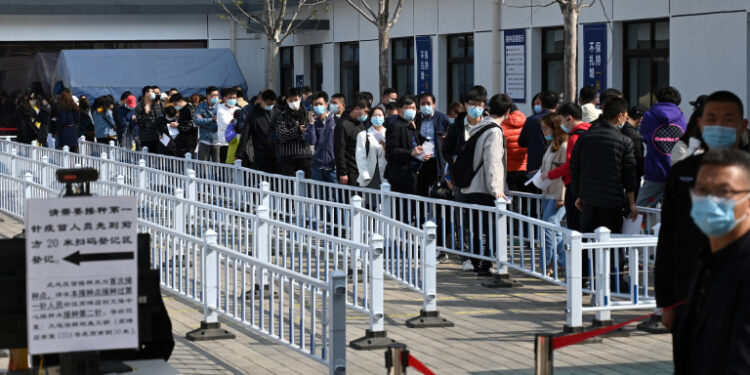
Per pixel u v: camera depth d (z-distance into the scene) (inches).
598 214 379.2
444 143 476.4
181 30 1337.4
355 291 352.5
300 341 306.0
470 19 911.0
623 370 301.4
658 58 723.4
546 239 437.1
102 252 189.5
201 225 441.4
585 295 406.6
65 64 1151.6
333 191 564.1
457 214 474.9
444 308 396.2
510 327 362.9
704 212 163.3
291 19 1162.6
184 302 418.9
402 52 1037.8
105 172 693.9
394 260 408.5
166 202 466.3
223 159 775.7
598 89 761.6
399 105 515.8
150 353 245.6
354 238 442.6
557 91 821.2
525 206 500.4
